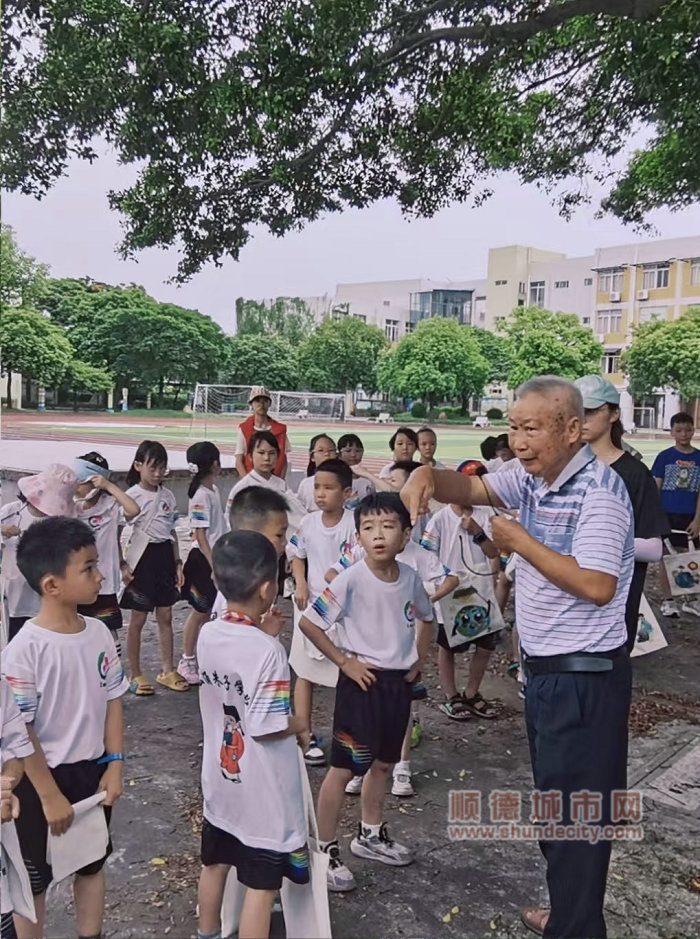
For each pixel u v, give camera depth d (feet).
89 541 6.92
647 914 8.51
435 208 27.25
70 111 20.45
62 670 6.75
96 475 12.80
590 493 7.06
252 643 6.75
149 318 147.43
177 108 21.34
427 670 16.79
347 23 20.65
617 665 7.20
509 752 12.63
